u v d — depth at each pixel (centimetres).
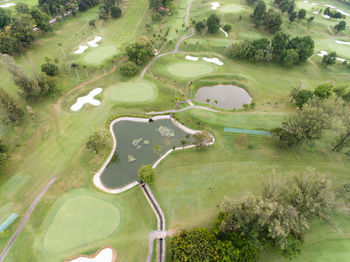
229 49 9725
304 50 9169
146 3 13975
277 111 7381
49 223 4450
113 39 10819
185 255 3475
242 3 14538
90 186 5109
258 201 3944
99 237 4262
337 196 4378
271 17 11156
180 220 4512
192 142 6200
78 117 6781
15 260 3959
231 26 11919
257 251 3691
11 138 6006
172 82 8438
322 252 4069
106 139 5491
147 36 10988
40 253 4044
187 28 11462
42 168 5400
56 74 8262
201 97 8006
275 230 3503
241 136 6156
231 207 3847
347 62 9881
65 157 5659
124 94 7731
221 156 5834
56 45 10062
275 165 5616
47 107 7044
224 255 3497
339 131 5131
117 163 5631
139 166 5578
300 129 5331
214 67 9369
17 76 6481
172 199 4872
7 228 4347
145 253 4062
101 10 12019
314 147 6059
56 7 11888
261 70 9444
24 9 10775
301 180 4291
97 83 8175
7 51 8650
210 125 6706
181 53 10100
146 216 4594
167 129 6581
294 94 7506
